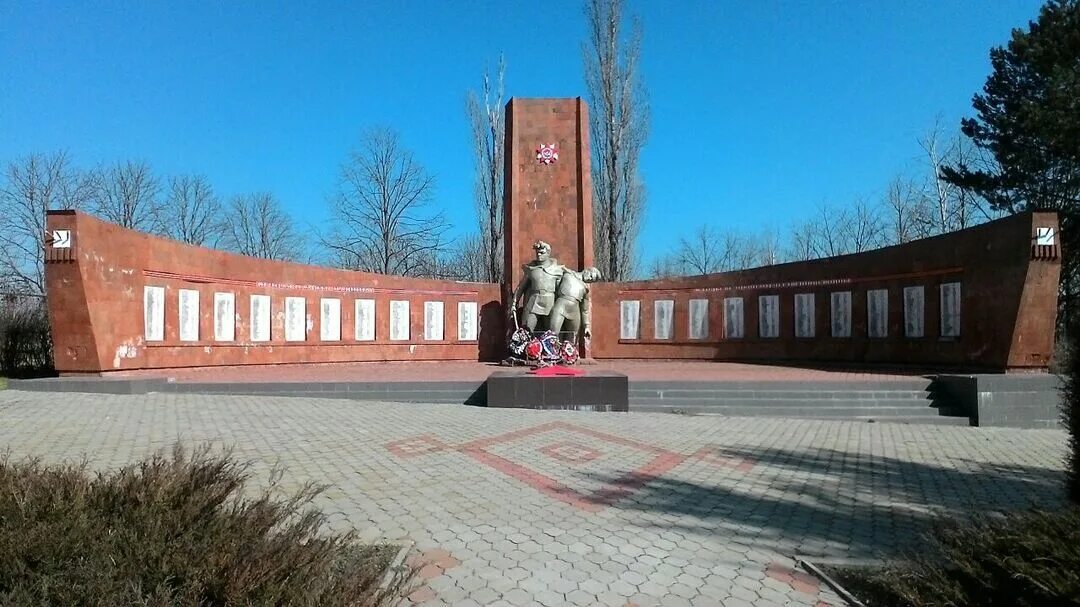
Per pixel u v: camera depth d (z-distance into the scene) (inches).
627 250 1235.9
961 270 668.7
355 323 868.6
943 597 145.9
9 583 106.0
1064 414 221.6
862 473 331.3
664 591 181.0
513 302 829.2
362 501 254.8
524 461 331.9
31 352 743.7
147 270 647.8
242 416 446.9
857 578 190.1
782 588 185.0
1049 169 976.3
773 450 380.5
